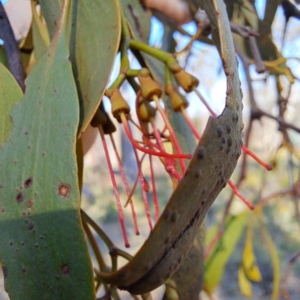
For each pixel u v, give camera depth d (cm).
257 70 17
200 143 7
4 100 10
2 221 8
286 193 23
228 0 18
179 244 7
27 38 14
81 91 9
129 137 10
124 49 11
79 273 7
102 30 9
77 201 7
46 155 8
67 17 10
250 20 19
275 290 21
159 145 10
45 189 8
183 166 10
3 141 9
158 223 7
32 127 8
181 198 7
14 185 8
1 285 36
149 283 7
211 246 21
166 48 22
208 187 7
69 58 9
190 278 14
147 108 11
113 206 84
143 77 10
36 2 13
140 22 12
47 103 9
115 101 10
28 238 8
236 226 22
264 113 21
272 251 22
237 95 7
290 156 24
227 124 7
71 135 8
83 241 7
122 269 7
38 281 7
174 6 18
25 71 13
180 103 11
